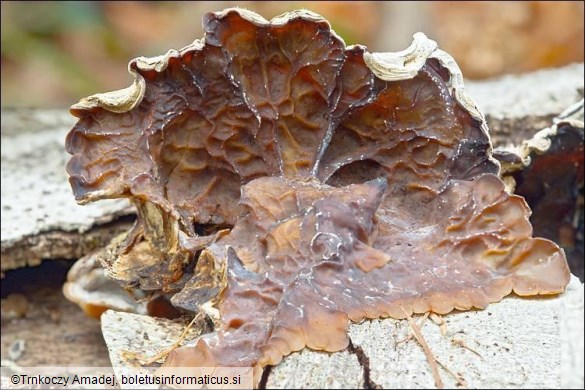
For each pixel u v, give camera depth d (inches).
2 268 14.0
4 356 14.1
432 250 11.4
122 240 12.7
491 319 10.9
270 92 11.8
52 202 14.4
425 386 10.4
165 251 12.0
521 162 13.0
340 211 11.3
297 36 11.5
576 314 10.6
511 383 10.4
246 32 11.5
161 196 11.7
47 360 14.0
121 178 11.7
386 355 10.6
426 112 11.7
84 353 14.1
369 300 11.0
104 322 11.7
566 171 13.5
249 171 12.0
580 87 15.6
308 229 11.2
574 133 13.2
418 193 11.8
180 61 11.5
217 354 10.7
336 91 11.7
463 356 10.6
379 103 11.7
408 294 11.0
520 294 11.1
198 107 11.8
